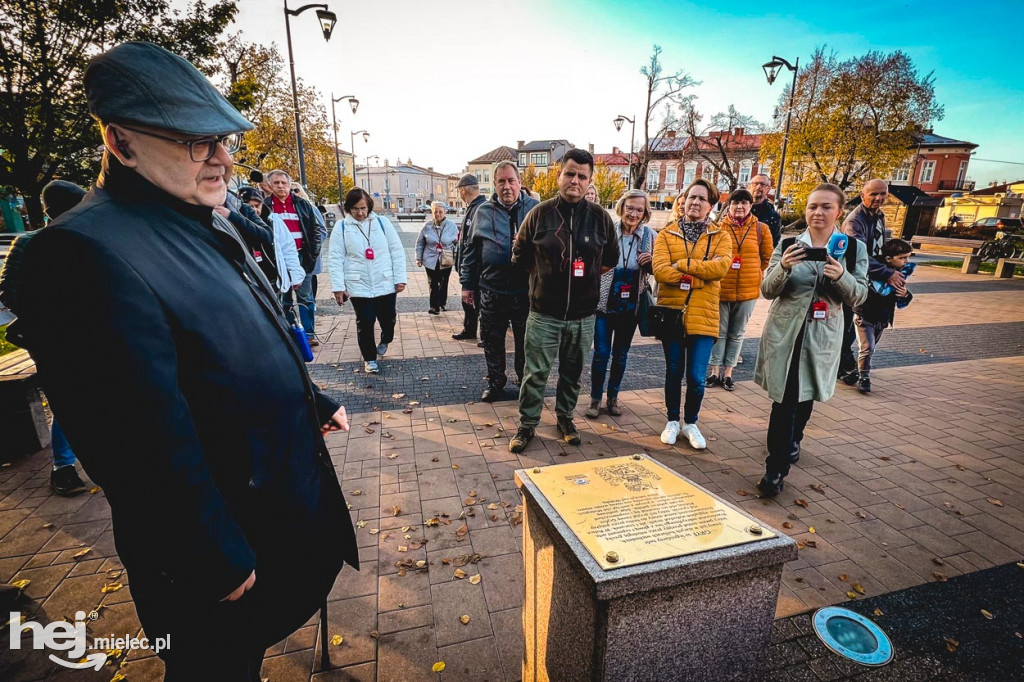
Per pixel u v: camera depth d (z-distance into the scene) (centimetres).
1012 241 1859
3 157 799
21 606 229
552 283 342
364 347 538
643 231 416
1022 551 272
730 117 3048
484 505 308
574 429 393
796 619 224
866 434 413
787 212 2955
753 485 335
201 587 109
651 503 150
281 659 203
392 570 254
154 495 101
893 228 3025
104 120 105
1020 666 202
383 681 194
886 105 2319
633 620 121
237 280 127
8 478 331
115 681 195
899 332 768
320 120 2430
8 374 356
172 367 104
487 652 207
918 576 252
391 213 6619
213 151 117
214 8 934
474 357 606
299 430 137
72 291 93
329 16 1249
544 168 6397
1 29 741
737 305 495
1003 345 695
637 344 689
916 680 196
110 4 789
